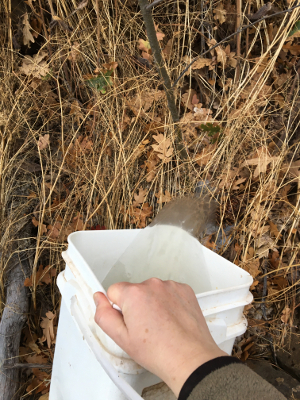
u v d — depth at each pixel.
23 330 1.24
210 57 1.42
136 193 1.38
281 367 1.24
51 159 1.33
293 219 1.33
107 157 1.36
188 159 1.32
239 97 1.37
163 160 1.29
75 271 0.67
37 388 1.13
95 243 0.78
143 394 0.56
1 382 1.08
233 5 1.40
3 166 1.31
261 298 1.29
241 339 1.28
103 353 0.53
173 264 0.67
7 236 1.25
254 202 1.29
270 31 1.37
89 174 1.34
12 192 1.32
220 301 0.63
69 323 0.70
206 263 0.85
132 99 1.36
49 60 1.38
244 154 1.33
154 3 0.91
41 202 1.30
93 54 1.37
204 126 1.17
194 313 0.45
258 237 1.27
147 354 0.40
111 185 1.28
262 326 1.30
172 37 1.41
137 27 1.39
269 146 1.38
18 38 1.37
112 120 1.35
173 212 0.75
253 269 1.23
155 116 1.38
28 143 1.35
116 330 0.44
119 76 1.40
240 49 1.40
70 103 1.40
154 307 0.43
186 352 0.39
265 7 1.29
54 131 1.42
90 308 0.59
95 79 1.22
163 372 0.39
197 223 0.78
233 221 1.33
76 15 1.35
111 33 1.37
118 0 1.36
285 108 1.37
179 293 0.47
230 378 0.36
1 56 1.33
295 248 1.29
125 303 0.44
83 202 1.34
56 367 0.78
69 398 0.70
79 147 1.34
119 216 1.35
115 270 0.70
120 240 0.82
